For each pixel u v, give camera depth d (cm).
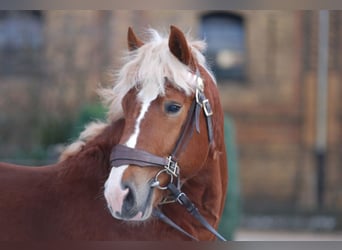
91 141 393
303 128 1627
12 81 1567
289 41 1634
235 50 1639
